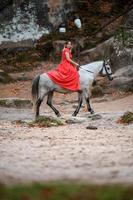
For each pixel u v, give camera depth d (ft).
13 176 29.66
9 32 115.55
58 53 109.40
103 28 110.32
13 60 110.52
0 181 27.73
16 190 23.84
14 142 45.47
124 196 22.65
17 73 103.24
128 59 97.66
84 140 46.24
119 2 118.32
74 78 68.08
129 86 90.33
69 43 68.80
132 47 98.48
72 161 34.91
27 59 110.73
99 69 70.79
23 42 115.24
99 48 102.94
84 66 70.03
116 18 110.83
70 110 78.07
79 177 28.81
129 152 38.50
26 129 55.88
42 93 67.41
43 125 58.54
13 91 93.35
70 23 117.19
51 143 44.50
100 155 37.27
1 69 106.52
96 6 118.93
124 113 65.67
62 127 57.82
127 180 27.53
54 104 85.40
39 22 116.47
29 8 116.47
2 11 115.65
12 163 34.65
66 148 41.39
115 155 37.09
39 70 104.99
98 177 28.71
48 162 34.78
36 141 45.98
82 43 108.47
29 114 72.69
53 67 106.22
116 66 98.17
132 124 58.70
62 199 22.45
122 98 86.02
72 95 91.81
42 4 116.67
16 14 116.06
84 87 68.85
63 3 117.80
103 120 62.90
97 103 84.07
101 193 23.09
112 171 30.53
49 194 23.21
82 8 118.93
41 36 116.16
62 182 26.66
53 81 67.41
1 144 44.27
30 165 33.73
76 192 23.49
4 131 53.88
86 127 56.29
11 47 114.21
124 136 48.65
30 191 23.71
